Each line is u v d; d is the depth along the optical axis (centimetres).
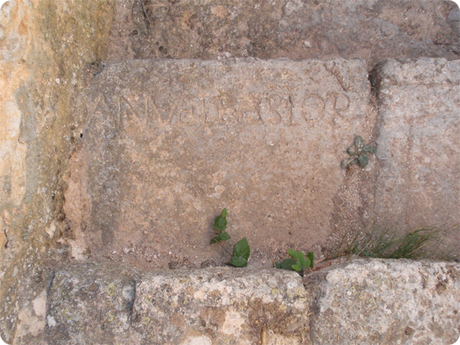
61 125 197
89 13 224
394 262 174
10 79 155
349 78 215
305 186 222
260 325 164
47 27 182
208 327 164
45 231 186
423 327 162
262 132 219
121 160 217
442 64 214
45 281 178
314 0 258
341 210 225
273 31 260
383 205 225
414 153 222
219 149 219
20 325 161
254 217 222
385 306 165
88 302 171
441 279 169
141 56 260
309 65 216
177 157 218
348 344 162
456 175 220
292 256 196
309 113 218
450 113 218
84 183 215
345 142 221
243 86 216
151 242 220
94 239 217
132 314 166
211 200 221
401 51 256
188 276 174
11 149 157
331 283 169
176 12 262
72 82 205
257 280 172
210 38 262
